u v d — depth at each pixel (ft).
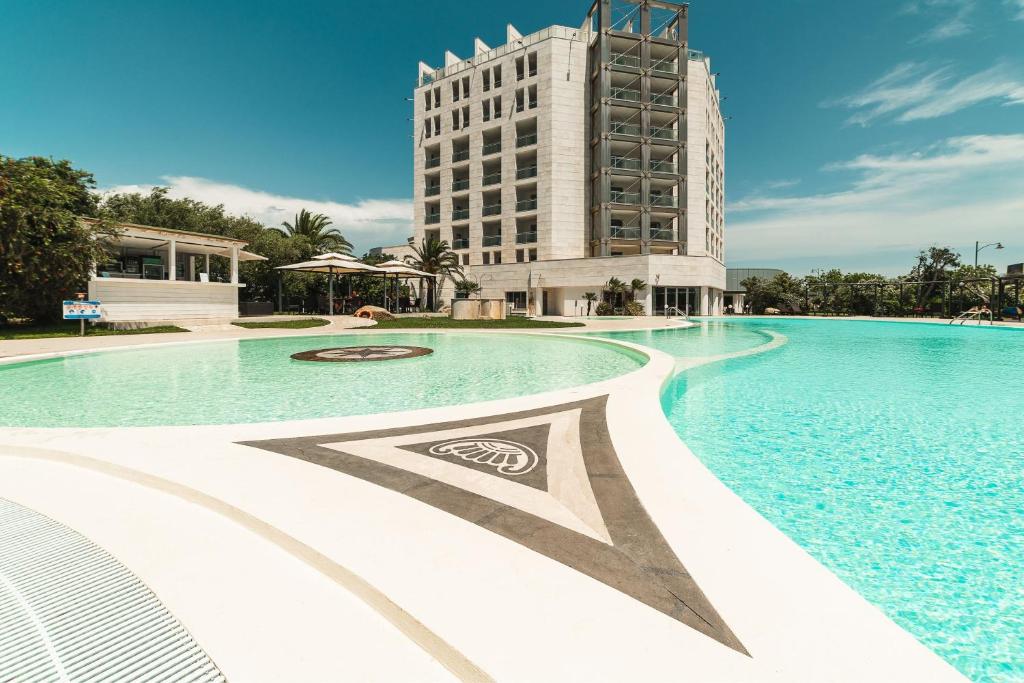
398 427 14.66
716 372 30.63
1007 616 7.10
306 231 116.16
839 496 11.55
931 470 13.24
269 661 5.29
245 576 6.98
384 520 8.24
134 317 58.75
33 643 5.55
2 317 52.75
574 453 12.18
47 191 51.44
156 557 7.48
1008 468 13.30
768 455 14.64
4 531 8.30
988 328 68.80
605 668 4.85
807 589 6.22
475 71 128.26
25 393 23.93
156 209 96.73
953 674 4.82
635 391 20.12
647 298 102.73
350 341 51.88
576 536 7.70
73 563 7.27
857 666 4.89
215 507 9.19
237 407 21.04
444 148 134.21
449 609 5.80
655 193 124.77
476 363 34.71
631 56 118.01
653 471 10.85
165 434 13.76
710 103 137.90
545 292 117.29
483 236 130.52
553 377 28.66
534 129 126.00
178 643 5.57
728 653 5.06
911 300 118.11
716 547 7.34
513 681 4.75
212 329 60.70
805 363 34.60
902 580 8.09
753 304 145.38
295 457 11.78
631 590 6.18
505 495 9.43
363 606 6.32
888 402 21.93
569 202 118.52
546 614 5.69
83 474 11.22
